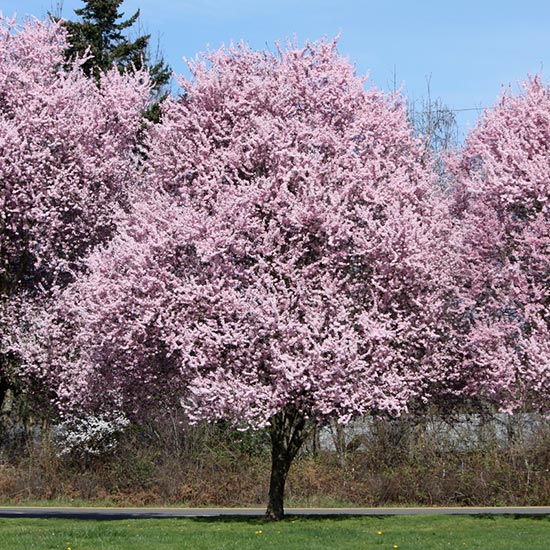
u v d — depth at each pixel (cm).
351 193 1873
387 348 1691
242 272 1744
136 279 1745
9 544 1455
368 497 3017
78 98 2316
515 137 2053
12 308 2097
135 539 1520
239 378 1664
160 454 3325
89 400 2100
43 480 3203
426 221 1947
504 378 1866
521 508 2784
